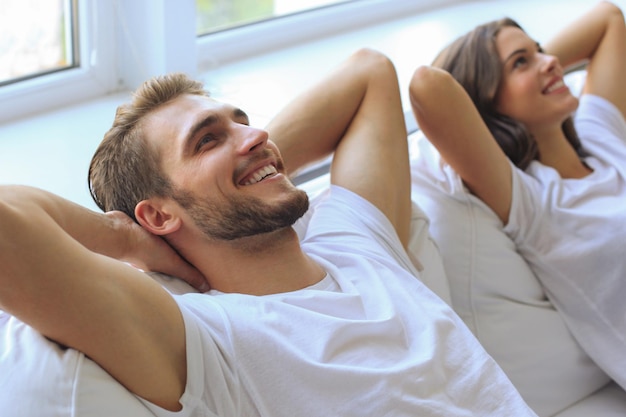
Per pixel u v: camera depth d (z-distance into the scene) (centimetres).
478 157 169
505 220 175
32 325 102
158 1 208
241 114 132
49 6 208
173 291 128
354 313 127
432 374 121
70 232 117
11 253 98
